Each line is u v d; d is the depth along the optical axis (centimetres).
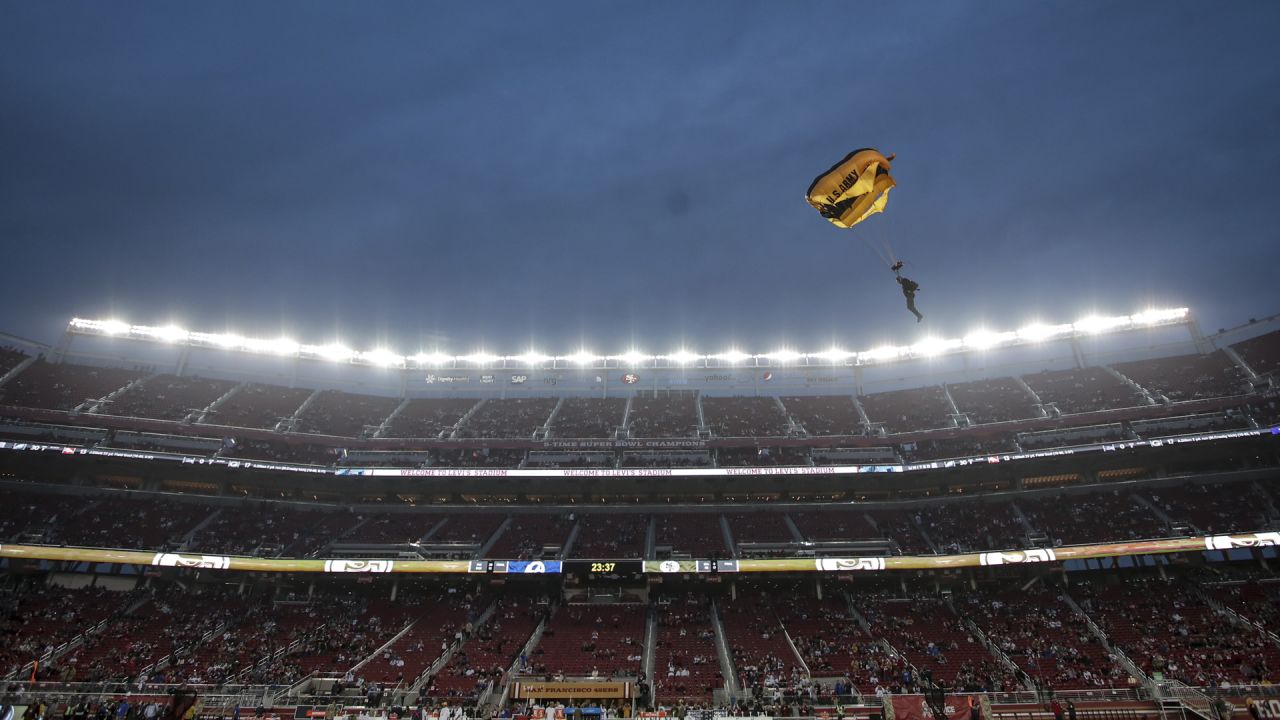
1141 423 6519
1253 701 3612
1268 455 6012
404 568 5753
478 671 4762
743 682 4525
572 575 6012
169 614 5481
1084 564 5672
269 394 8250
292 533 6412
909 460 6850
